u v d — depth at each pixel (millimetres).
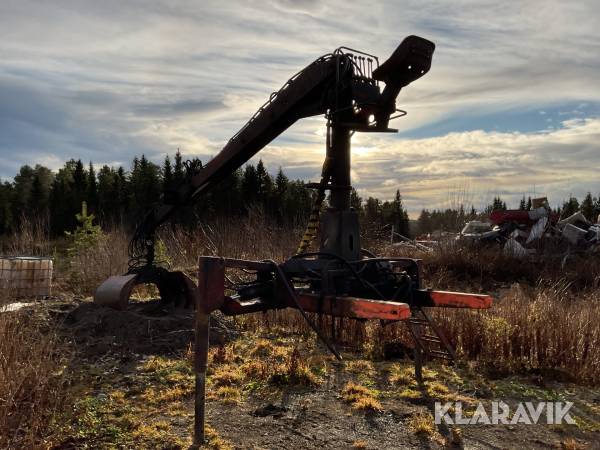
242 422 4332
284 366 5629
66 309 7562
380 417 4473
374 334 6863
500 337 6188
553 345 5953
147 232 8148
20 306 6906
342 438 4059
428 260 13367
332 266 4602
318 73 4996
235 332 7141
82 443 3904
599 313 6504
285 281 4242
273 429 4203
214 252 12398
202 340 3979
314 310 4191
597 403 4918
